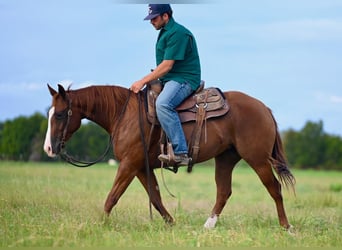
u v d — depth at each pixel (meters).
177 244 11.01
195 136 12.80
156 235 11.69
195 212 16.20
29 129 59.72
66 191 20.16
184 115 12.80
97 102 13.04
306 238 11.93
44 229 11.66
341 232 12.72
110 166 57.16
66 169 41.75
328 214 16.73
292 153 87.44
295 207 19.45
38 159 59.00
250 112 13.18
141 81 12.59
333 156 85.50
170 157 12.55
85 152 65.56
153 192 13.34
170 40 12.60
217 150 13.11
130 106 12.95
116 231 12.05
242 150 13.20
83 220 12.72
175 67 12.88
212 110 12.90
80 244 10.65
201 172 54.53
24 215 13.55
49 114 12.79
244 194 27.92
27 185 21.05
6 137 59.72
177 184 34.03
